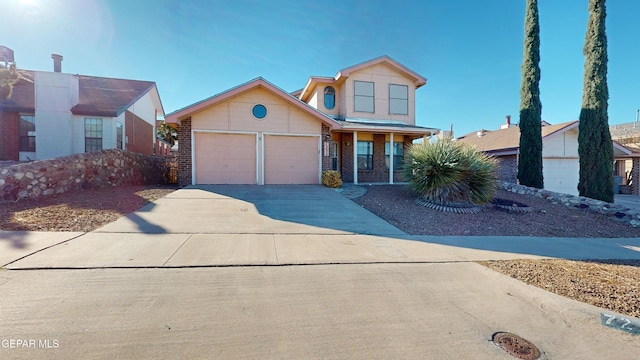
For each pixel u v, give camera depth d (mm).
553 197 10500
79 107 13258
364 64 15000
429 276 3965
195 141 11641
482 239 6117
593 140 11039
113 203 7430
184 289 3232
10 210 6129
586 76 11312
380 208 8531
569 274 4176
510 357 2355
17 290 3031
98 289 3135
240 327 2584
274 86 11789
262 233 5664
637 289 3686
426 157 9227
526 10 12609
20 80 14195
